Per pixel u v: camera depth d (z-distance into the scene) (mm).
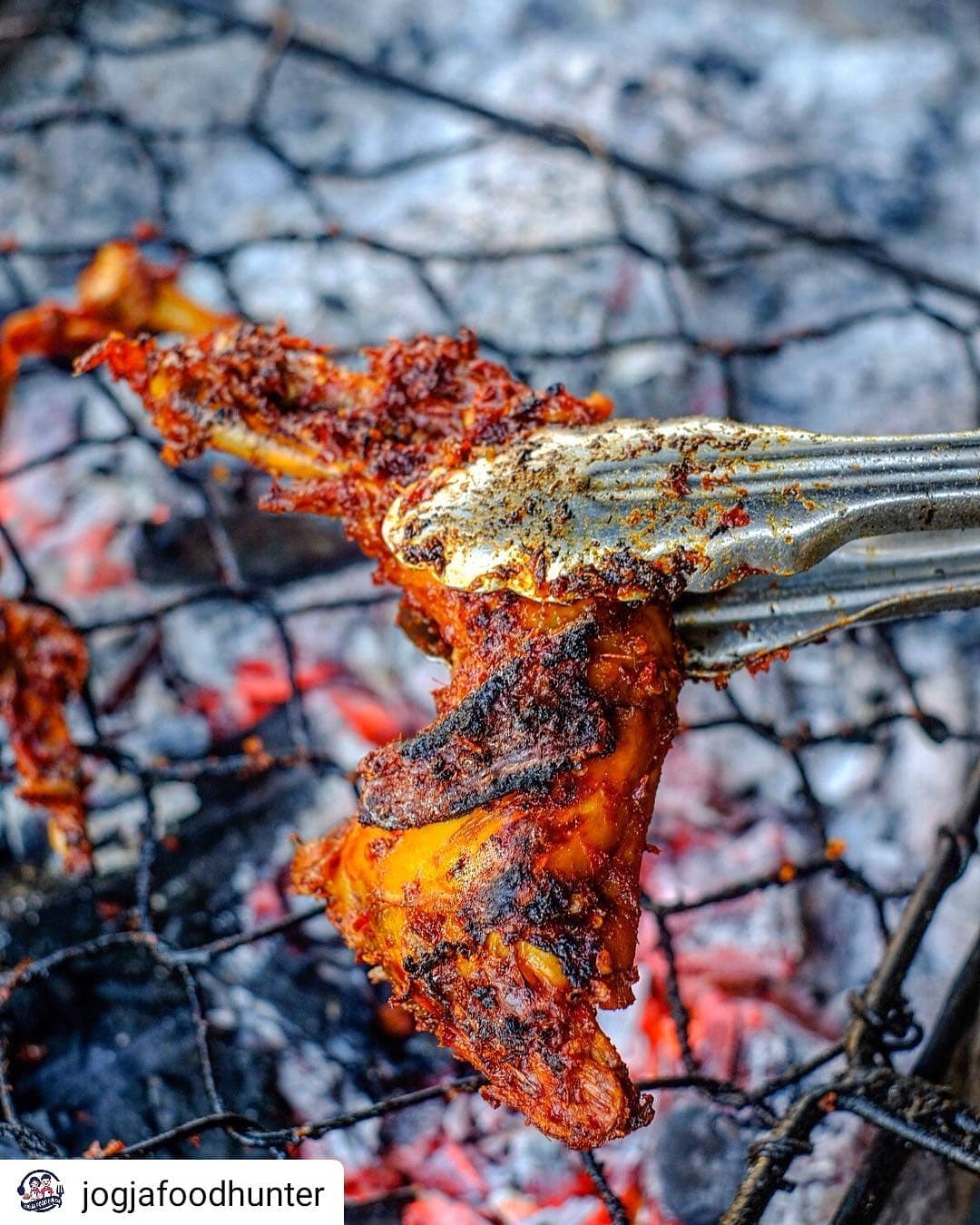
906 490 510
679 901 585
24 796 610
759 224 737
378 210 882
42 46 974
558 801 493
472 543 510
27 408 792
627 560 503
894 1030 545
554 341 774
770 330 820
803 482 509
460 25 1040
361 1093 608
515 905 486
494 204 851
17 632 614
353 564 718
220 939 629
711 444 515
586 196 843
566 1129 485
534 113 934
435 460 537
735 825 681
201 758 676
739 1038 620
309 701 696
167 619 713
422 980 496
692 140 928
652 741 504
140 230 721
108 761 657
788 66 1019
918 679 700
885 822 682
